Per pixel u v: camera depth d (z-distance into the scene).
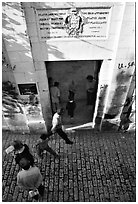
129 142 6.88
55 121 5.79
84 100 8.33
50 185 5.62
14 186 5.60
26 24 4.61
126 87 6.03
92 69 9.98
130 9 4.44
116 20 4.71
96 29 4.89
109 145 6.76
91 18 4.70
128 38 4.93
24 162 4.29
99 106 6.72
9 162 6.18
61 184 5.63
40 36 4.92
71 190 5.51
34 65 5.47
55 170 5.96
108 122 7.06
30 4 4.33
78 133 7.18
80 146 6.70
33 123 6.81
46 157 6.32
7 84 5.64
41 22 4.68
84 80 9.24
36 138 7.02
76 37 5.01
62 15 4.61
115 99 6.36
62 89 8.78
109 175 5.86
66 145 6.73
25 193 5.44
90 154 6.44
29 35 4.85
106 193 5.45
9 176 5.83
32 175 4.33
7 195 5.42
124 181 5.71
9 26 4.51
